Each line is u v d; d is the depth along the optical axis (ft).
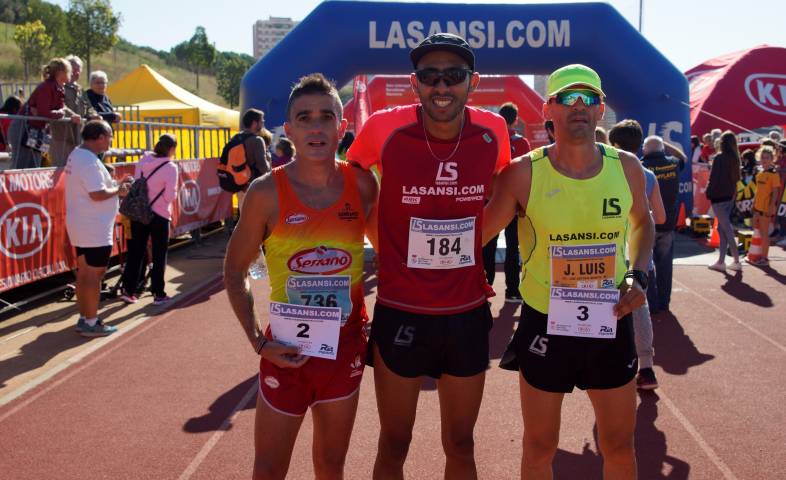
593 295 8.45
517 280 23.06
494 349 18.21
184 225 33.22
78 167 18.28
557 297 8.48
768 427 12.82
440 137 8.38
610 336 8.40
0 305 22.54
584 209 8.40
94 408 13.85
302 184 8.14
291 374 8.16
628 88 37.27
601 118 8.64
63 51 198.39
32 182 21.01
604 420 8.79
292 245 8.14
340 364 8.28
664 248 21.44
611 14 36.40
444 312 8.40
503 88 63.72
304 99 7.97
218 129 41.96
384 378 8.63
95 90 29.76
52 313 21.65
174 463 11.42
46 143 23.16
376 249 9.14
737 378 15.56
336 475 8.59
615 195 8.45
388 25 35.42
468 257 8.51
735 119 56.49
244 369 16.26
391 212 8.56
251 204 8.07
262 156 25.66
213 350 17.83
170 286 26.16
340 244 8.27
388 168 8.47
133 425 12.99
